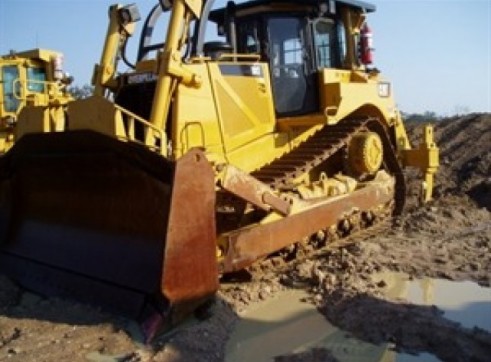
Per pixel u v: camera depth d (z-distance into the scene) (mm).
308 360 4344
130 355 4285
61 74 14758
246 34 7672
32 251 6258
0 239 6652
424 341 4598
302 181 7191
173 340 4488
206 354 4387
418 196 10328
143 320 4734
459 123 18844
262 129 7105
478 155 14469
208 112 6383
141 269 5090
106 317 4957
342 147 7871
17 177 6508
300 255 6883
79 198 5852
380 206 8523
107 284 5281
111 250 5477
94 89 6812
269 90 7230
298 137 7598
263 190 5820
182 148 6062
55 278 5793
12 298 5660
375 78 8750
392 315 5027
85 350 4391
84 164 5496
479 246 7512
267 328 5039
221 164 5375
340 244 7527
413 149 9984
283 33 7547
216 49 7008
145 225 5195
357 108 8031
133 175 5133
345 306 5367
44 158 5867
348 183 7480
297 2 7516
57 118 6250
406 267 6621
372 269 6496
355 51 8547
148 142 5727
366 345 4641
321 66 8000
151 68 6281
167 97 5930
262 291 5824
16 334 4703
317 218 6727
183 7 6066
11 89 13773
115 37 6844
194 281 4793
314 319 5230
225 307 5262
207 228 4863
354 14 8539
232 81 6719
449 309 5391
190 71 6121
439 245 7512
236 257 5570
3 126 13562
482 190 11422
